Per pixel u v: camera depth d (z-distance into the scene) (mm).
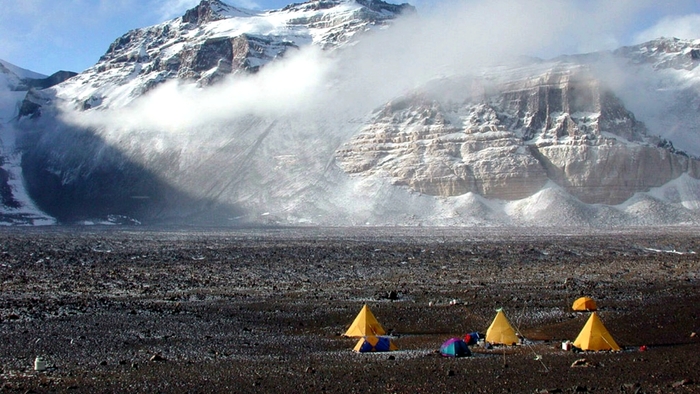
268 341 40219
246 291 58781
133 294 56594
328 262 84250
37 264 79500
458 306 51094
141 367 34062
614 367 34375
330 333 42562
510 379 32219
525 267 79125
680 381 31750
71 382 31281
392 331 43219
